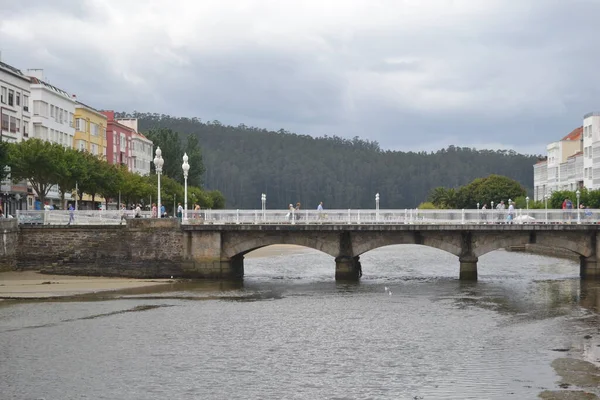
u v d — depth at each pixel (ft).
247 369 96.73
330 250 208.03
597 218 209.36
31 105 345.92
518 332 120.98
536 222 208.54
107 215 226.79
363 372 94.79
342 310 146.20
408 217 208.23
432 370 95.45
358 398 83.87
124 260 207.62
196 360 101.76
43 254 211.20
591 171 475.31
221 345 111.34
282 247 380.17
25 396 85.87
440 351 106.42
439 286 190.80
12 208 318.24
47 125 355.97
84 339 115.96
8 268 208.64
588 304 154.81
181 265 206.49
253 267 257.55
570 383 88.22
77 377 93.40
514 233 206.90
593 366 96.53
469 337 116.78
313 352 106.32
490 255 338.95
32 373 95.40
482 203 595.47
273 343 112.78
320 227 203.82
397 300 161.48
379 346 110.11
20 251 212.02
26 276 201.16
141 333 120.98
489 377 91.50
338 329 124.36
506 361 99.81
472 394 84.48
